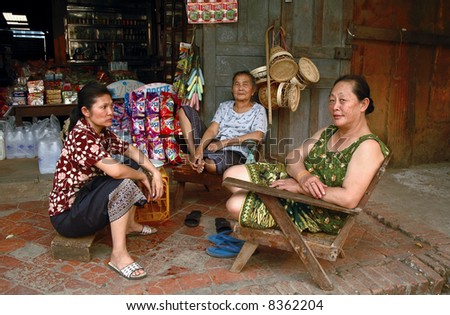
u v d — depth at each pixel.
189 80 3.67
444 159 5.27
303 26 3.89
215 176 3.16
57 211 2.37
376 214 3.21
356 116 2.10
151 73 8.58
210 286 2.18
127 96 3.63
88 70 7.25
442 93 5.04
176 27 5.93
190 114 3.26
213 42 3.69
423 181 4.30
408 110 4.84
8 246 2.60
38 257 2.47
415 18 4.62
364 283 2.22
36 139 4.33
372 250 2.65
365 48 4.42
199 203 3.44
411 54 4.71
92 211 2.26
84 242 2.41
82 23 8.30
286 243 2.16
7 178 3.61
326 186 2.09
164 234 2.82
